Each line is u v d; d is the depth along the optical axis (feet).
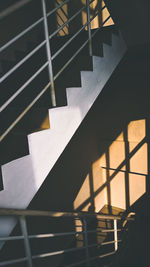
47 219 8.51
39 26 10.20
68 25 11.28
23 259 4.09
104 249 9.32
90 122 11.00
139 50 7.66
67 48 7.56
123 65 9.00
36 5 9.92
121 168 11.18
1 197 3.97
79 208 10.77
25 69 7.40
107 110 10.64
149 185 10.43
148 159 10.03
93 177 11.55
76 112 5.49
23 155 4.46
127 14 6.75
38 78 6.70
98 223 11.25
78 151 10.28
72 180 10.05
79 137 10.27
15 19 8.96
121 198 11.79
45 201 8.56
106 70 6.43
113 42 6.66
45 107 5.01
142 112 9.57
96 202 12.02
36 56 7.77
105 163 11.77
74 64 6.54
